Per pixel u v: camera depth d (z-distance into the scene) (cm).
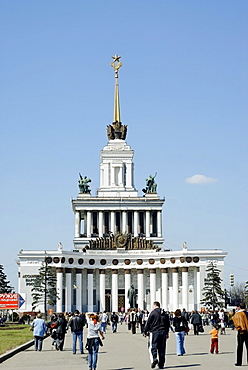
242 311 4081
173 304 18050
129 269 18550
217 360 4559
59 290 17625
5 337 7494
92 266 18450
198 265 17862
